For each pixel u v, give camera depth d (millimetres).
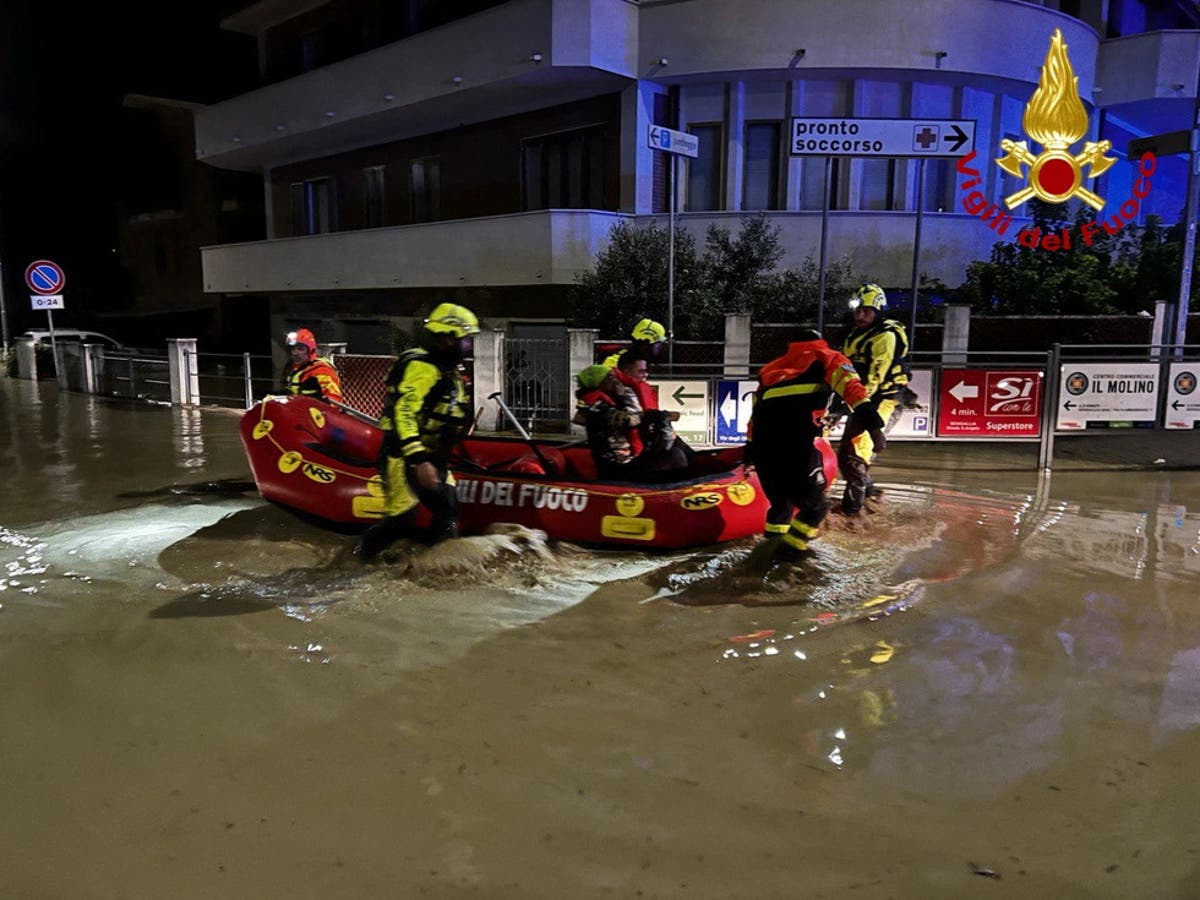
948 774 2928
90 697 3521
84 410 13539
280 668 3770
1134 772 2939
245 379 13492
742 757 3035
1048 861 2475
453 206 18109
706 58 14055
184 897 2357
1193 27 19766
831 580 4891
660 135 10852
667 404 9211
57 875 2451
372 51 16891
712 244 13117
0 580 4973
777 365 5188
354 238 18047
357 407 12219
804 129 10703
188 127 25797
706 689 3557
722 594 4656
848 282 13273
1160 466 8438
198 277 26469
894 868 2447
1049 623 4285
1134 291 13117
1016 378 8953
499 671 3727
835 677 3668
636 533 5328
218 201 25453
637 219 14711
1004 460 8750
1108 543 5719
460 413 4996
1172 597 4672
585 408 5855
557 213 14289
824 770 2951
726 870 2443
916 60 13812
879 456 8898
